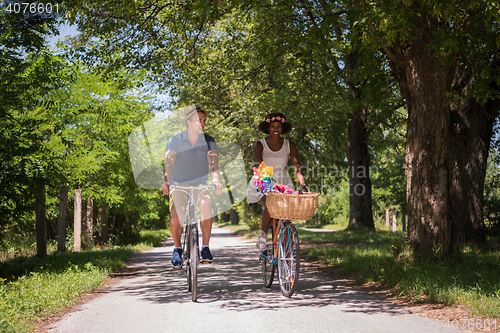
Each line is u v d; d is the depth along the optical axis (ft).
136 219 79.36
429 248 25.36
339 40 43.04
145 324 14.93
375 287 21.36
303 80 48.83
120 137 57.16
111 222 74.43
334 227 130.93
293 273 18.85
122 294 21.30
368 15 23.45
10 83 28.37
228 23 50.42
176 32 40.81
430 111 25.67
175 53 42.88
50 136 31.24
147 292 21.62
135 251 56.03
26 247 46.93
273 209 18.34
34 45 29.78
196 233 18.86
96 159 49.78
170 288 22.62
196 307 17.38
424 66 25.26
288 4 31.83
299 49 35.58
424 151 25.91
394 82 46.24
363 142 68.64
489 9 21.53
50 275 25.45
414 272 21.50
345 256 32.35
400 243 26.81
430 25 24.88
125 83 44.91
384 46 25.88
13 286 21.30
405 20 21.58
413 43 25.03
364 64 31.14
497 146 57.77
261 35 39.04
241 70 49.83
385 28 22.02
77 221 52.21
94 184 56.90
